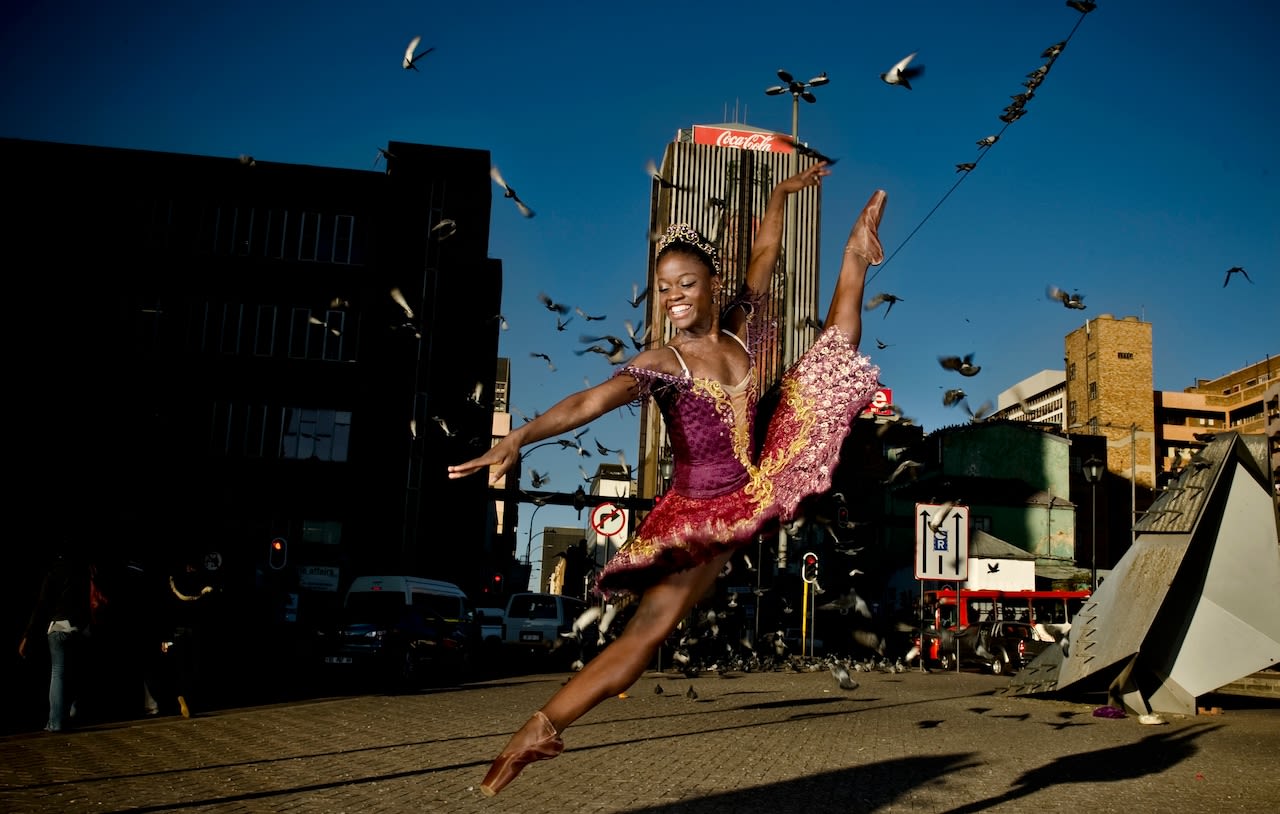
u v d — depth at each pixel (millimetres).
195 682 11586
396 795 6535
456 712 12578
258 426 39156
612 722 11859
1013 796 7094
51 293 38688
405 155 41125
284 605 22297
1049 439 53625
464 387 44719
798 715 12945
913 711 13930
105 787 6684
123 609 11766
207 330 39406
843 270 3326
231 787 6762
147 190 39781
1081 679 14312
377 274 40250
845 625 30188
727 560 3229
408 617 19125
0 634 16266
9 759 7902
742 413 3182
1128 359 71312
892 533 40781
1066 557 51344
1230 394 86250
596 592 3297
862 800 6789
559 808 6242
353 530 38844
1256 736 11484
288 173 40375
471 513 49969
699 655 22031
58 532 19516
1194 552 13930
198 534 22609
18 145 39188
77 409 38062
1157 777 8188
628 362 3086
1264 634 13539
